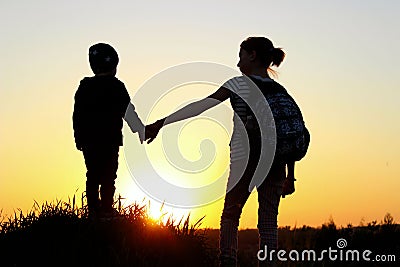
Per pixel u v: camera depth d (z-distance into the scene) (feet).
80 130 24.18
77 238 22.13
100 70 24.32
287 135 21.29
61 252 21.75
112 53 24.35
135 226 22.99
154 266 21.89
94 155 24.00
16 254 22.20
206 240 23.67
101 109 24.00
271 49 21.98
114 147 24.07
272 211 21.81
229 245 21.50
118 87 24.29
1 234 22.90
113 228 22.74
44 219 23.09
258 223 21.95
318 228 34.17
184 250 22.80
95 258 21.70
